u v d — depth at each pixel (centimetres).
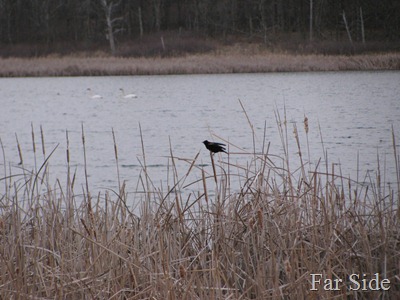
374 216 751
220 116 3033
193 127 2630
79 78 6328
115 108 3653
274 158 1730
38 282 670
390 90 4012
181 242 739
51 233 727
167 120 2942
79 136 2497
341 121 2633
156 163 1773
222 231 691
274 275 646
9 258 682
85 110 3600
